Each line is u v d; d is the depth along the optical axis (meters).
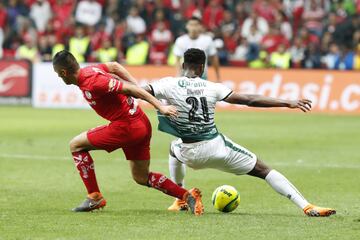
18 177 30.45
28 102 67.81
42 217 22.08
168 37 73.81
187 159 22.59
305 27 73.19
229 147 22.42
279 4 77.75
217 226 20.70
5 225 20.86
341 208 23.89
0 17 80.50
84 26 73.81
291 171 32.34
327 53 68.56
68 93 66.56
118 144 22.61
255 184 29.00
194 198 22.59
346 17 71.69
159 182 22.89
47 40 73.62
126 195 26.55
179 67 38.72
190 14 78.06
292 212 23.22
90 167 22.92
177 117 22.17
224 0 78.56
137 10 77.00
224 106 64.38
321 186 28.47
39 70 67.50
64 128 49.69
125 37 73.06
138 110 22.77
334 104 60.78
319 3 76.44
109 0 80.69
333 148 39.97
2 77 68.38
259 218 21.97
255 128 49.84
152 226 20.70
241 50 71.31
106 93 21.84
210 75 63.25
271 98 22.05
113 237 19.33
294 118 57.03
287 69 62.16
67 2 81.25
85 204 23.00
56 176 30.77
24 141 42.69
